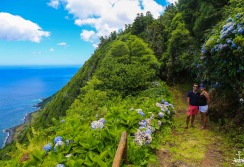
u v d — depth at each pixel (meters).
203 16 15.05
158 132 6.96
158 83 14.82
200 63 11.34
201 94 7.79
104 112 7.36
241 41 6.93
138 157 4.43
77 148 4.43
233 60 7.48
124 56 17.94
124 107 8.04
